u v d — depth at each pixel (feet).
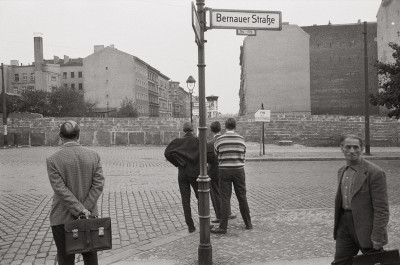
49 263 18.60
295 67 174.50
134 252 19.95
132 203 32.94
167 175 51.75
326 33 203.41
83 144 115.85
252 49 176.24
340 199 12.87
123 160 72.95
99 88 304.50
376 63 68.54
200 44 17.80
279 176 50.72
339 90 201.26
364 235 12.03
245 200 24.17
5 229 24.81
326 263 17.70
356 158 12.36
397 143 107.34
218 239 22.09
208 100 91.50
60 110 211.82
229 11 18.26
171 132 116.06
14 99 195.62
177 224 25.99
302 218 26.81
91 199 13.56
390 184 42.09
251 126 114.32
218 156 23.84
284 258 18.56
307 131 111.96
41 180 47.70
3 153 90.27
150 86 368.27
